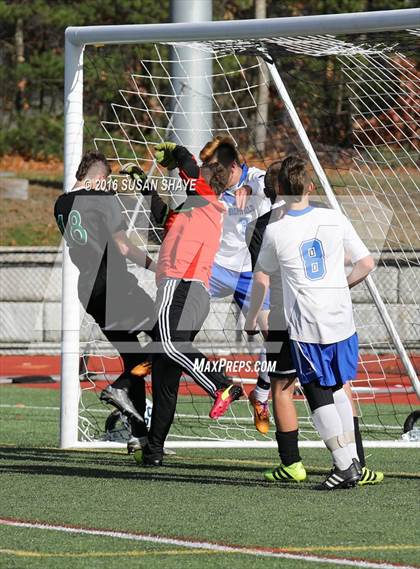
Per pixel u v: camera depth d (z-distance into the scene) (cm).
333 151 4084
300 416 3225
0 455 2552
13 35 7300
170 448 2648
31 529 1689
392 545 1570
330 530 1677
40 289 5047
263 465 2411
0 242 6153
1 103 7294
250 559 1491
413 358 4100
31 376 4297
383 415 3322
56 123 7188
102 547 1567
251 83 6078
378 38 2447
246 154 4925
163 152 2244
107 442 2675
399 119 3222
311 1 6631
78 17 6850
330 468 2366
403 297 4112
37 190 6781
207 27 2422
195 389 3934
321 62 3300
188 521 1748
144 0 6725
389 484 2120
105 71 5897
